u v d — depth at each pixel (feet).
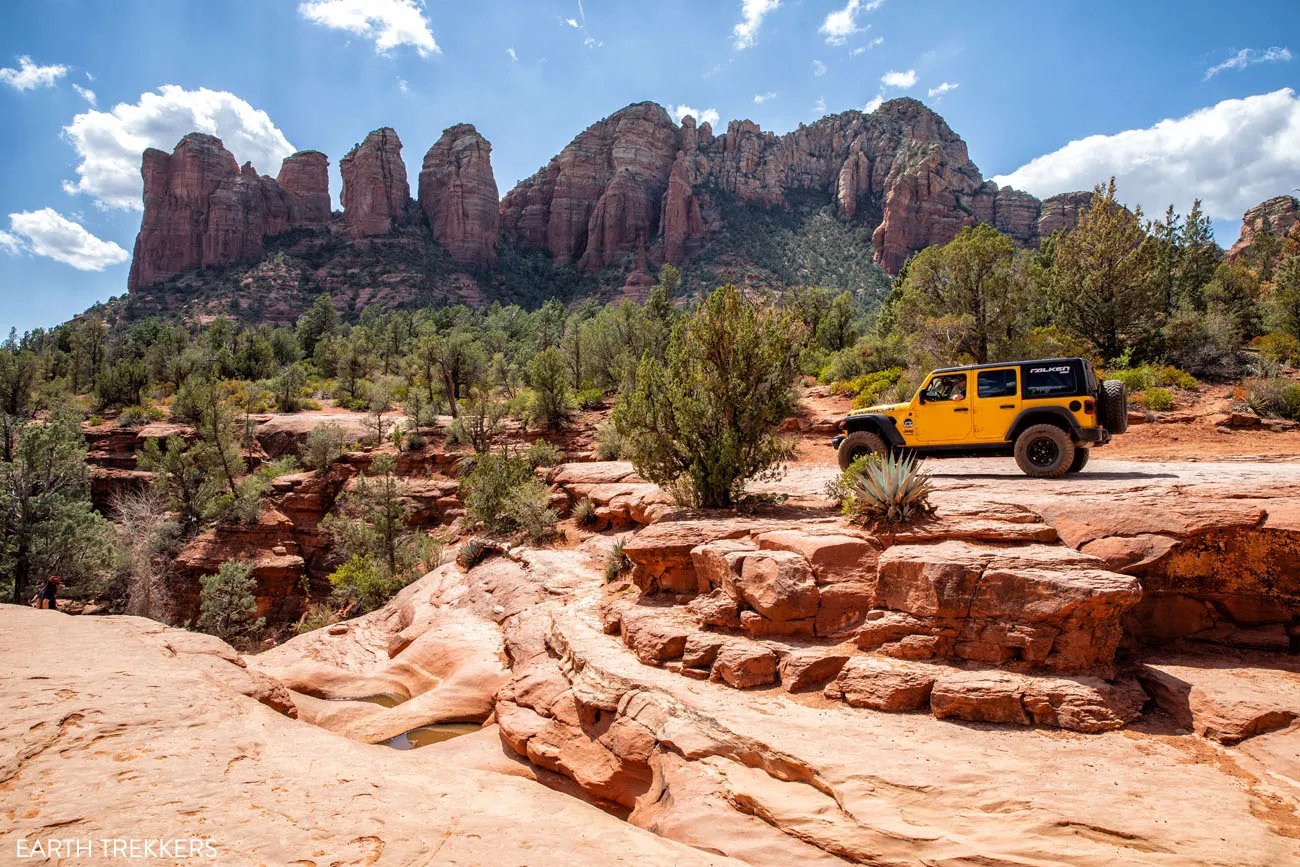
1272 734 15.67
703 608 25.36
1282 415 55.57
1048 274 90.12
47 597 34.37
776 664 21.83
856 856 13.32
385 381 171.94
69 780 11.51
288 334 260.83
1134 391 65.82
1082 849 12.14
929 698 18.74
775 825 14.87
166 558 92.58
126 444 128.57
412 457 103.60
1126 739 16.20
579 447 91.45
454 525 82.89
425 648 37.76
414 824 11.46
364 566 70.18
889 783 14.73
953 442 37.11
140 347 252.01
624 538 39.27
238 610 79.87
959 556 20.75
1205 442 50.37
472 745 25.46
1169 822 12.60
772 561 23.72
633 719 21.01
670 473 37.65
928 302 88.79
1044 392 34.99
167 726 14.73
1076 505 23.80
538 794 14.55
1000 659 19.06
